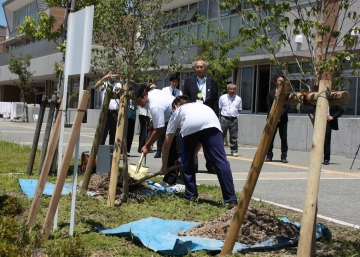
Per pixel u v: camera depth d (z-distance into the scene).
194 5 28.05
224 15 25.95
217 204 7.76
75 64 5.52
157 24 7.84
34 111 38.62
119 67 7.72
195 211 7.17
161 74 8.26
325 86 4.50
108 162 9.56
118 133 7.45
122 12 7.65
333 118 14.48
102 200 7.62
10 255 3.92
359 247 5.62
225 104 15.90
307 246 4.37
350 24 12.35
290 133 19.62
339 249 5.53
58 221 6.25
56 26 36.81
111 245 5.47
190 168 7.83
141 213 6.97
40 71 41.94
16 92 56.78
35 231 5.37
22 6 52.50
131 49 7.72
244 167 13.14
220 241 5.55
